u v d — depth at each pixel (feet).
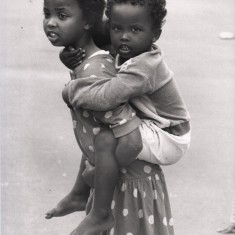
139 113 16.61
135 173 16.78
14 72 40.57
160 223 17.10
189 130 17.15
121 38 15.87
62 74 41.29
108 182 16.11
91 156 16.71
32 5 52.70
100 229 16.35
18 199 27.22
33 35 47.21
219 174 30.04
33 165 29.94
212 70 43.93
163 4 15.94
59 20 16.01
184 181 29.27
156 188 17.02
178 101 16.70
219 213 26.86
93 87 15.84
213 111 37.35
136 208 16.84
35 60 42.80
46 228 25.46
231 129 34.99
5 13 50.62
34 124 34.12
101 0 16.28
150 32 15.93
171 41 49.70
